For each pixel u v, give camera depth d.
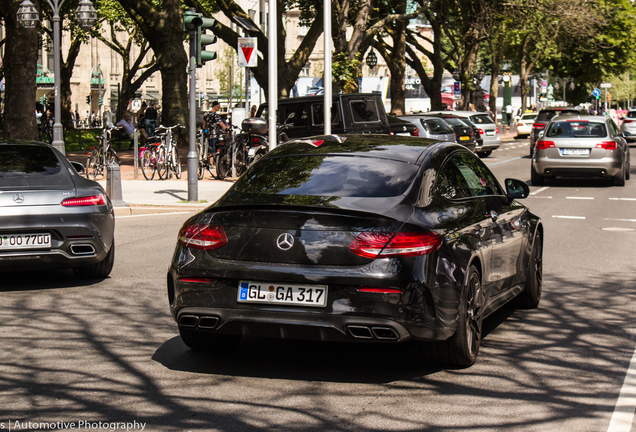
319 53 85.31
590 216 14.21
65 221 7.84
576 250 10.52
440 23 43.97
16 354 5.62
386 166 5.43
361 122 19.92
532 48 53.44
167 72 29.27
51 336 6.16
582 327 6.49
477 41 46.03
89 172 21.17
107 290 7.98
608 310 7.11
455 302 5.00
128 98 51.06
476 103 53.88
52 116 40.88
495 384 4.97
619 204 16.09
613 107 124.25
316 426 4.19
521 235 6.70
